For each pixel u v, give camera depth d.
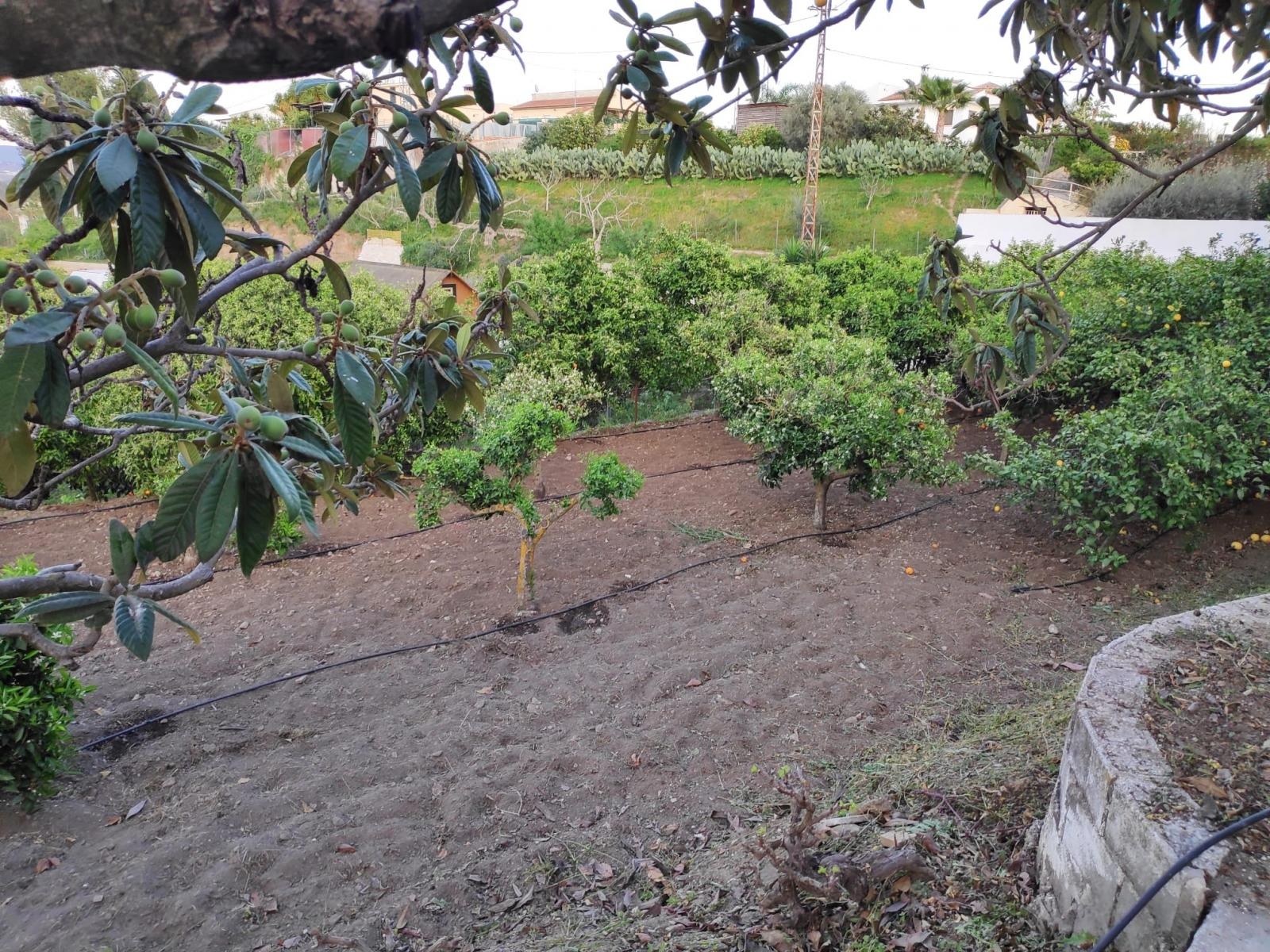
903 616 5.57
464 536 7.36
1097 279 9.07
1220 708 2.73
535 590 6.12
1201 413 5.99
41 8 0.62
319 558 7.04
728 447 9.94
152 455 7.62
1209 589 5.94
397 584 6.42
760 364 7.22
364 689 4.91
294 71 0.71
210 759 4.26
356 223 27.77
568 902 3.27
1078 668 4.90
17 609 3.71
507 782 4.00
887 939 2.62
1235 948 1.89
